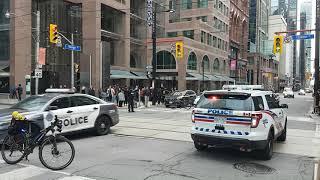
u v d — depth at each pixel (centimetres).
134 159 941
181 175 791
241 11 9569
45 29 4475
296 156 1020
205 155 1002
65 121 1195
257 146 911
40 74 3006
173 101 3133
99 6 4625
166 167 861
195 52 6134
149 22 5172
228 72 8081
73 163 887
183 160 938
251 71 11031
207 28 6638
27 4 4006
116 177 766
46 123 1105
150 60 5891
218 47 7412
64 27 4725
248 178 782
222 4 7594
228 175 802
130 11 5575
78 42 4703
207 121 964
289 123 1930
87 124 1284
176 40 5728
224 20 7725
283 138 1273
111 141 1220
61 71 4622
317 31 2950
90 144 1157
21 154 870
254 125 903
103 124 1355
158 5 6325
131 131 1466
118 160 927
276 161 953
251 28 11506
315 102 2692
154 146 1134
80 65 4541
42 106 1137
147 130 1501
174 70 5784
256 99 948
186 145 1155
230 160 948
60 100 1204
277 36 3125
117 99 3161
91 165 868
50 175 775
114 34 5044
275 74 14125
